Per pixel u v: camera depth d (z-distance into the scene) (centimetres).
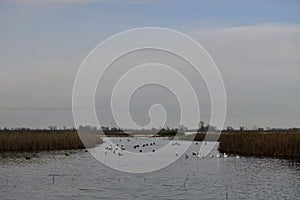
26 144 7406
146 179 3816
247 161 5525
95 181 3681
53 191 3175
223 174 4175
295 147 6091
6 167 4772
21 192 3134
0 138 7238
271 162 5344
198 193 3117
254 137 6781
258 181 3709
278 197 2981
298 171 4403
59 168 4672
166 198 2923
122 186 3409
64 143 7775
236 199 2908
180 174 4178
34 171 4400
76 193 3095
